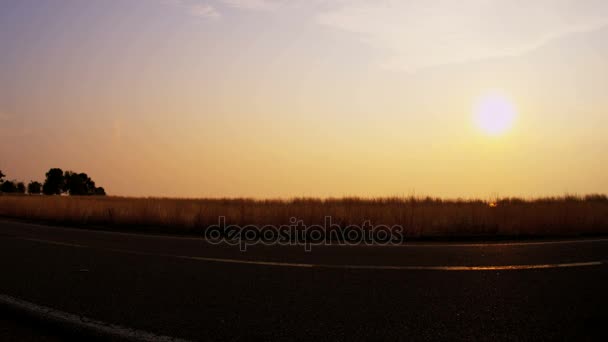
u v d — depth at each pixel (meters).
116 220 22.12
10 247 11.85
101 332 5.01
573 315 5.71
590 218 17.69
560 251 11.05
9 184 105.06
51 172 100.88
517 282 7.52
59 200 31.39
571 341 4.86
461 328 5.24
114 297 6.54
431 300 6.39
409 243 13.45
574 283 7.44
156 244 12.74
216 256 10.34
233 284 7.37
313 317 5.63
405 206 22.81
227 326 5.29
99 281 7.59
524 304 6.20
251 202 36.00
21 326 5.42
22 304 6.09
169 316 5.65
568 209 18.95
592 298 6.49
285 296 6.62
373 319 5.55
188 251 11.21
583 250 11.19
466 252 11.04
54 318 5.45
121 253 10.79
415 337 4.96
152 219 21.48
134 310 5.89
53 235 15.33
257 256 10.36
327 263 9.36
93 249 11.50
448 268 8.74
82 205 27.34
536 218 17.89
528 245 12.41
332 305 6.14
